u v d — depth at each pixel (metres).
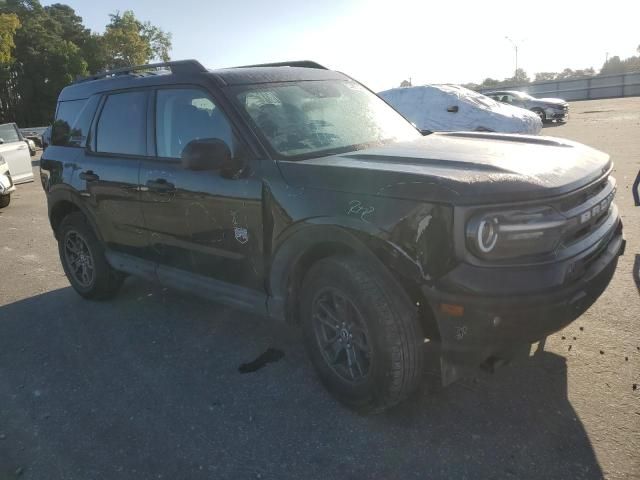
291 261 3.29
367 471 2.74
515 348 2.92
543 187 2.66
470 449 2.81
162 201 4.02
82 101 5.06
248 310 3.70
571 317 2.72
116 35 68.12
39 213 10.41
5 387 3.85
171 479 2.80
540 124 13.59
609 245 3.16
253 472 2.80
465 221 2.57
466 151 3.32
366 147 3.70
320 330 3.31
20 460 3.05
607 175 3.25
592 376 3.32
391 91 14.17
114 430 3.24
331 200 3.02
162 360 4.04
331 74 4.52
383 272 2.87
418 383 2.96
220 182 3.57
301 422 3.17
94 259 5.03
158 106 4.16
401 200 2.76
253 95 3.78
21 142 13.18
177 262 4.16
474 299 2.57
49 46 63.91
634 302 4.24
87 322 4.84
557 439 2.82
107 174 4.51
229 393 3.53
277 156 3.42
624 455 2.66
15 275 6.45
